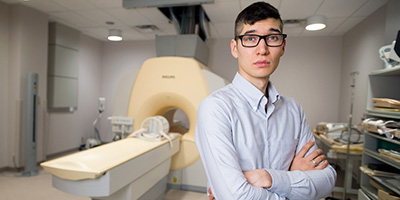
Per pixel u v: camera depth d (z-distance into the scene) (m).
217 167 0.73
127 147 2.06
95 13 3.50
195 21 3.45
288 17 3.36
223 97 0.83
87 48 4.79
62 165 1.57
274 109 0.90
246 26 0.80
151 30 4.16
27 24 3.38
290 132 0.90
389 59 2.00
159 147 2.23
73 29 4.31
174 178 2.92
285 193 0.73
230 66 4.50
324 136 3.18
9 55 3.36
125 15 3.54
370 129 2.06
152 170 2.15
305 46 4.27
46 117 3.95
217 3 2.94
